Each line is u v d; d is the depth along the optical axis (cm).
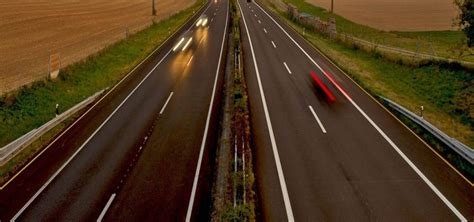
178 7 8962
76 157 1616
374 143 1659
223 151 1652
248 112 2062
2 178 1470
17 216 1215
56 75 2658
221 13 6900
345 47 3916
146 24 5934
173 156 1602
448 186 1311
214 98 2355
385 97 2298
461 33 4772
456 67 2612
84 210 1239
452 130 1931
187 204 1265
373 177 1380
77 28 5384
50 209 1250
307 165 1477
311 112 2048
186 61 3344
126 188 1364
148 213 1217
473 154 1406
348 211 1187
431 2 8994
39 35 4731
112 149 1683
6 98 2144
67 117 2094
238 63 2938
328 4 9031
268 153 1584
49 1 8344
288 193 1289
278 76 2769
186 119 2016
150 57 3531
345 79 2688
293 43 3988
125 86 2655
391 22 6066
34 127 1981
